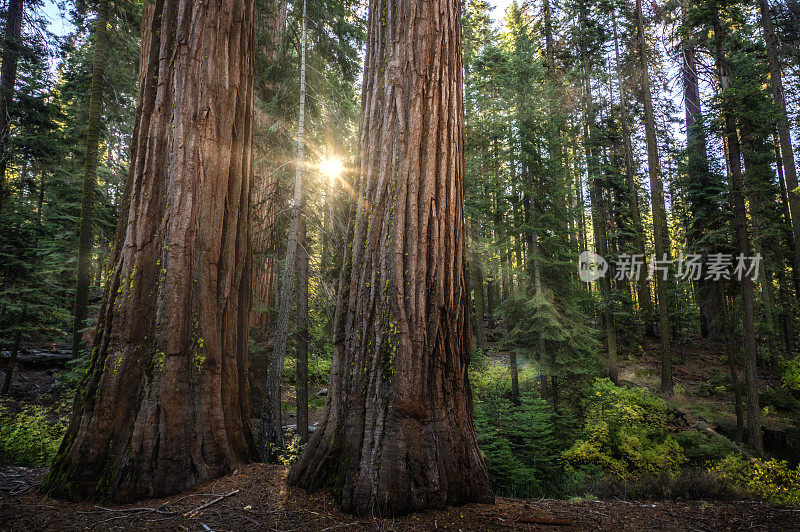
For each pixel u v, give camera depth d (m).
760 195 14.14
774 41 14.30
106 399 3.70
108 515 3.14
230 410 4.42
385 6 4.29
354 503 3.13
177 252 4.12
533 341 11.80
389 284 3.62
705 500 4.67
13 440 5.61
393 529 2.88
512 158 12.57
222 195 4.53
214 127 4.51
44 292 10.85
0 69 11.02
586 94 18.28
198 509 3.22
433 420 3.46
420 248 3.68
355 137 10.08
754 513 3.87
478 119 14.35
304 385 8.45
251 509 3.21
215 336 4.27
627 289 21.39
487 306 24.42
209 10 4.61
